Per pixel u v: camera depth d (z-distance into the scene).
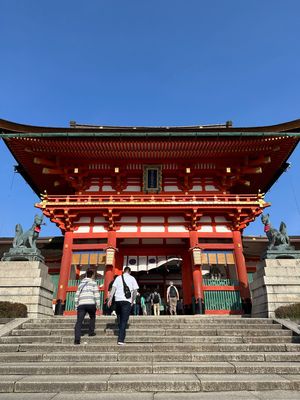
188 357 9.04
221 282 22.91
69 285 23.02
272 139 24.06
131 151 25.09
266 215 17.62
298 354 9.15
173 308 20.94
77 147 24.69
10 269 15.57
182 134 23.50
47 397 6.40
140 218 25.48
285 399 6.15
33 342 10.75
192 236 24.53
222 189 26.91
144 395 6.54
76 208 24.50
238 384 6.99
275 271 15.51
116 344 10.21
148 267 27.12
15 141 24.06
